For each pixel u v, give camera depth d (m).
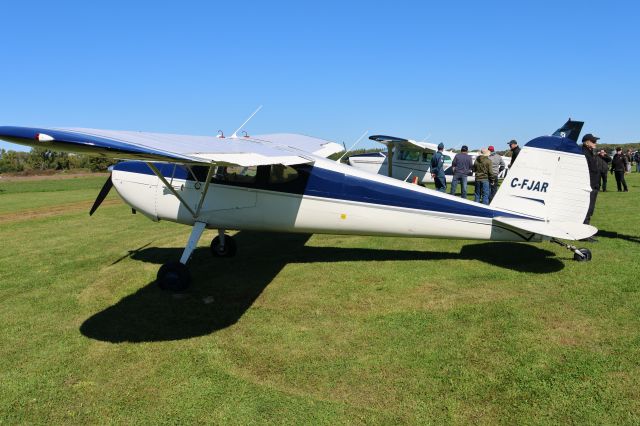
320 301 4.41
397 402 2.71
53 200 14.93
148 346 3.54
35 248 7.15
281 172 5.39
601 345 3.29
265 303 4.41
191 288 4.90
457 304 4.19
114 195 16.48
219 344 3.54
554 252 5.93
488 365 3.08
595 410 2.56
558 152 5.08
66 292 4.89
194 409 2.71
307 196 5.41
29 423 2.63
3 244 7.51
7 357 3.42
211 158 3.89
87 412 2.72
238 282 5.07
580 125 14.88
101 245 7.29
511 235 5.33
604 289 4.41
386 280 4.98
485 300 4.25
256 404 2.73
